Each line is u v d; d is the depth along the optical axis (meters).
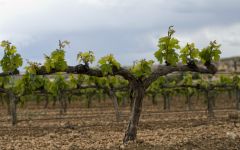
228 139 15.73
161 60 16.27
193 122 23.39
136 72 15.74
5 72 15.77
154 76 16.05
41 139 18.16
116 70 15.43
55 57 14.48
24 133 20.44
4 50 15.66
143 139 16.58
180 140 16.05
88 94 36.97
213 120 24.41
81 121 26.31
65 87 28.39
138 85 15.86
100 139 17.56
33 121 26.97
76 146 15.62
